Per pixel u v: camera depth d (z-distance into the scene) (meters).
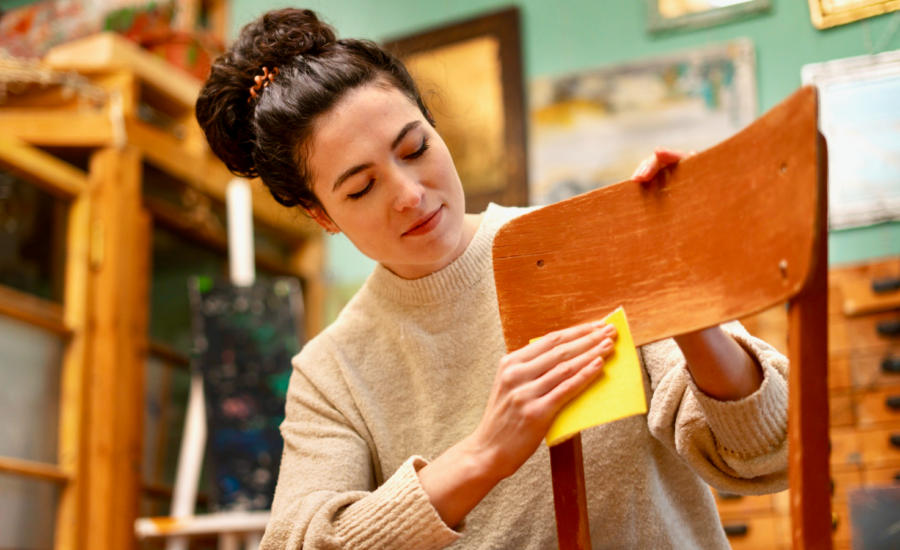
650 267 0.78
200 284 2.93
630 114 3.14
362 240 0.97
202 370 2.83
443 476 0.82
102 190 2.78
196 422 2.79
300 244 3.62
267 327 2.91
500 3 3.40
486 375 1.04
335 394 1.08
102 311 2.71
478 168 3.28
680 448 0.87
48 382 2.59
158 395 3.00
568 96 3.22
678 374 0.89
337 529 0.88
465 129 3.31
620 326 0.77
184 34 3.22
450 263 1.06
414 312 1.08
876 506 2.14
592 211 0.83
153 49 3.21
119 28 3.24
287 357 2.88
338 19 3.61
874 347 2.52
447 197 0.96
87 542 2.56
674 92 3.09
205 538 3.11
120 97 2.84
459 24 3.40
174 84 3.07
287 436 1.07
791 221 0.65
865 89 2.83
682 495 1.00
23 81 2.77
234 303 2.93
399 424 1.07
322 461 1.01
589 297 0.81
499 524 0.98
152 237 3.08
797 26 2.97
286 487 0.99
